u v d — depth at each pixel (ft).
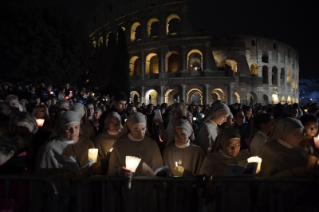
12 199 11.89
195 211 14.43
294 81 210.59
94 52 115.14
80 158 14.61
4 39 88.89
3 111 19.52
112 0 170.91
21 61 87.25
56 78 95.81
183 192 14.70
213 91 144.87
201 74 139.33
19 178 11.76
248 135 23.09
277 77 187.52
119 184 14.44
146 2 153.48
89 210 14.06
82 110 20.89
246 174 12.00
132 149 15.10
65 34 96.53
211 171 13.94
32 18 90.27
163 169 13.39
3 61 89.97
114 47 120.16
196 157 15.92
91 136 20.90
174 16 147.95
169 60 152.35
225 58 150.30
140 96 150.00
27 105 37.58
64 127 14.08
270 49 183.32
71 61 98.53
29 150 14.69
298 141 13.80
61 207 12.98
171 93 150.00
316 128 16.61
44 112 21.34
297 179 12.09
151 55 152.76
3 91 50.37
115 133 18.95
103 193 12.22
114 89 110.52
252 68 179.83
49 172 13.50
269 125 17.22
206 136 18.17
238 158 14.37
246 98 148.36
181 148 16.12
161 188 14.67
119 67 112.27
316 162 12.38
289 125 13.71
